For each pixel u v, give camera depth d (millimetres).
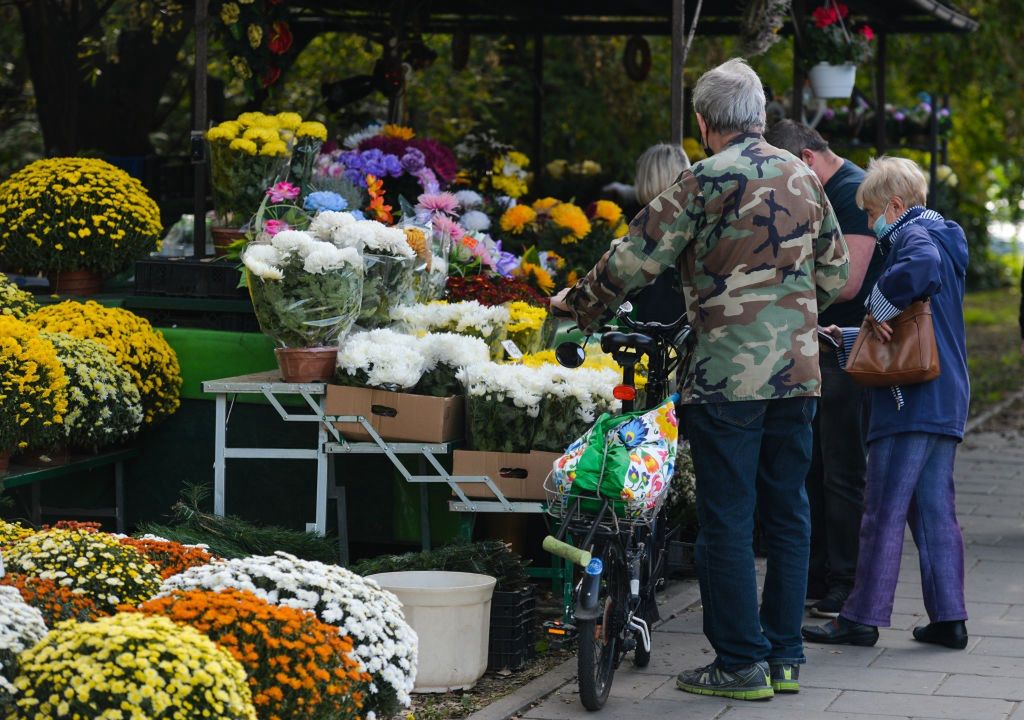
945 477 9664
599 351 10422
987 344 34906
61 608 6949
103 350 10609
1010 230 64125
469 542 9727
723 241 8148
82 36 20406
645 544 8828
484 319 10203
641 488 8102
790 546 8648
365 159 13289
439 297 11109
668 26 20172
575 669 9211
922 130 24922
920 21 20000
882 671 9133
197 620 6488
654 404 8727
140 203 12656
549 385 9242
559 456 9320
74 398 10164
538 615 10500
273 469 11102
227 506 11188
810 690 8695
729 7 18531
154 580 7531
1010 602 10984
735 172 8125
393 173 13289
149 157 18297
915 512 9734
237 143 11617
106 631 5750
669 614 10609
